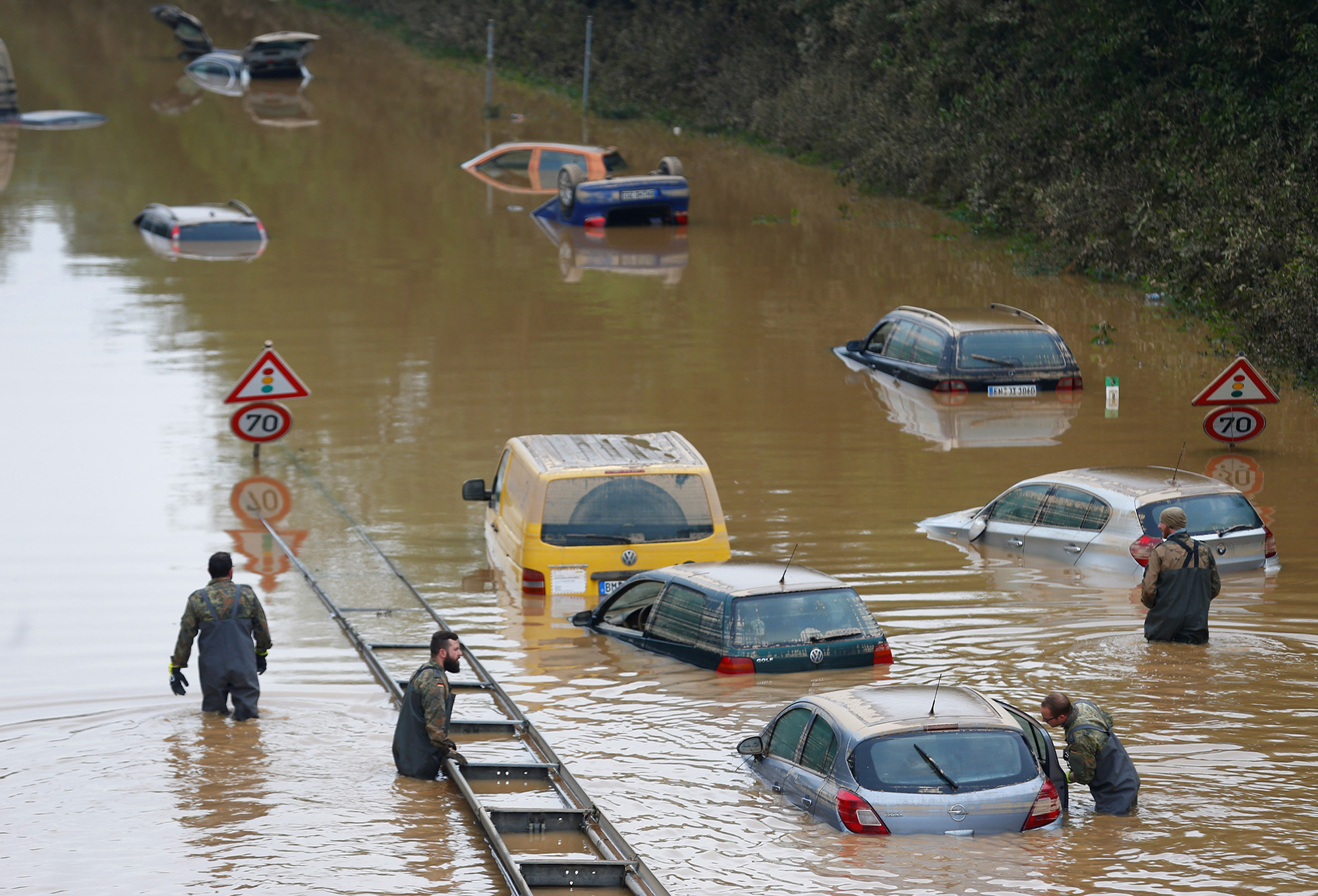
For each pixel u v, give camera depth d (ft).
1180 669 124.67
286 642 138.31
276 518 181.37
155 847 91.86
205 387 247.70
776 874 85.92
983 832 91.20
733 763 106.22
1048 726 99.09
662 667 130.11
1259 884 83.56
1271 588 148.97
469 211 437.99
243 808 98.73
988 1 447.01
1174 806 95.71
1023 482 169.78
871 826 90.79
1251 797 96.99
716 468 202.28
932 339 249.96
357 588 156.04
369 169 508.94
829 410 234.17
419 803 100.63
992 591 151.02
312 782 104.37
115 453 209.77
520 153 498.69
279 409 207.00
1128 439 215.31
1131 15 374.43
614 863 87.51
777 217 432.66
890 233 404.16
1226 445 211.20
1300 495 184.14
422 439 217.56
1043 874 85.05
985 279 341.00
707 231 410.11
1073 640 134.00
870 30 518.78
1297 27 337.31
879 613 144.05
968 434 220.43
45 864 89.04
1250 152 321.32
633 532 156.15
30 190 460.96
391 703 121.80
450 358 268.82
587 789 101.14
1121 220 345.72
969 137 435.53
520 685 125.80
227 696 120.57
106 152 536.42
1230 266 281.54
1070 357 246.68
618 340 283.38
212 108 643.45
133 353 270.05
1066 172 380.78
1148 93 373.81
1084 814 94.94
